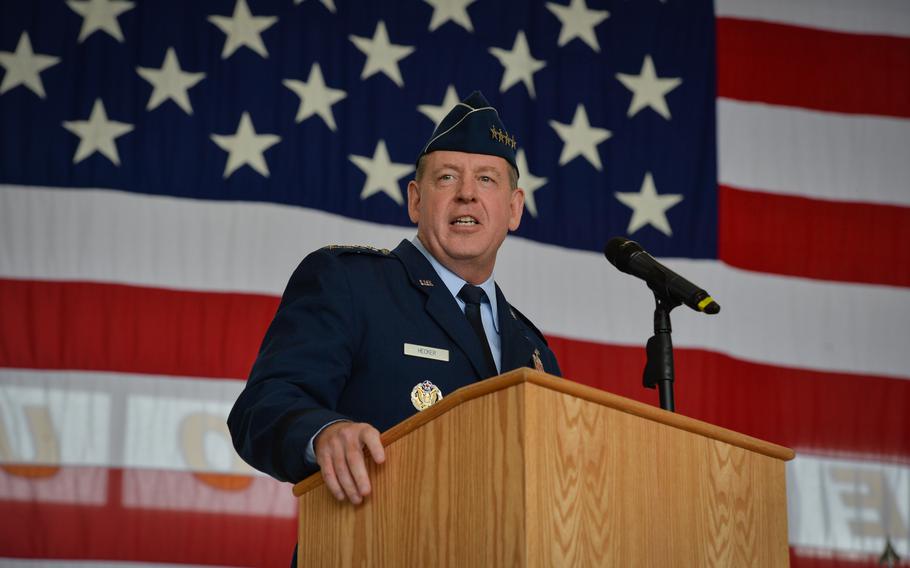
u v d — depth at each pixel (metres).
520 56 11.56
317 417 3.84
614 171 11.47
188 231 10.27
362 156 10.88
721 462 3.80
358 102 11.01
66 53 10.52
